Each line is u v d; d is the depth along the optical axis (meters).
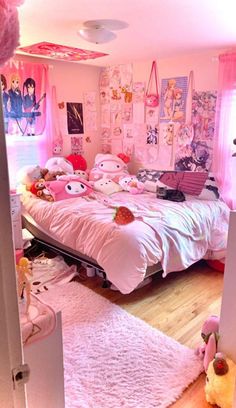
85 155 4.40
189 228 2.78
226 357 1.73
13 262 0.56
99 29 2.29
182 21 2.26
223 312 1.72
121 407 1.60
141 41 2.83
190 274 3.08
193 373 1.82
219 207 3.17
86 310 2.42
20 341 0.59
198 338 2.13
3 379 0.57
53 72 3.83
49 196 3.30
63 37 2.68
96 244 2.54
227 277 1.66
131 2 1.90
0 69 0.62
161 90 3.74
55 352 1.24
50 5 1.95
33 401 1.20
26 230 3.52
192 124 3.53
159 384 1.74
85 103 4.26
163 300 2.61
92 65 4.17
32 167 3.62
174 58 3.56
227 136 3.18
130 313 2.41
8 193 0.53
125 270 2.36
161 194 3.35
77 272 3.04
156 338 2.11
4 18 0.56
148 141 4.00
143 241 2.39
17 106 3.47
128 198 3.39
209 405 1.63
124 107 4.17
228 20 2.24
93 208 2.98
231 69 3.04
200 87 3.40
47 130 3.83
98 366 1.86
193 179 3.37
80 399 1.64
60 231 2.90
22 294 1.23
